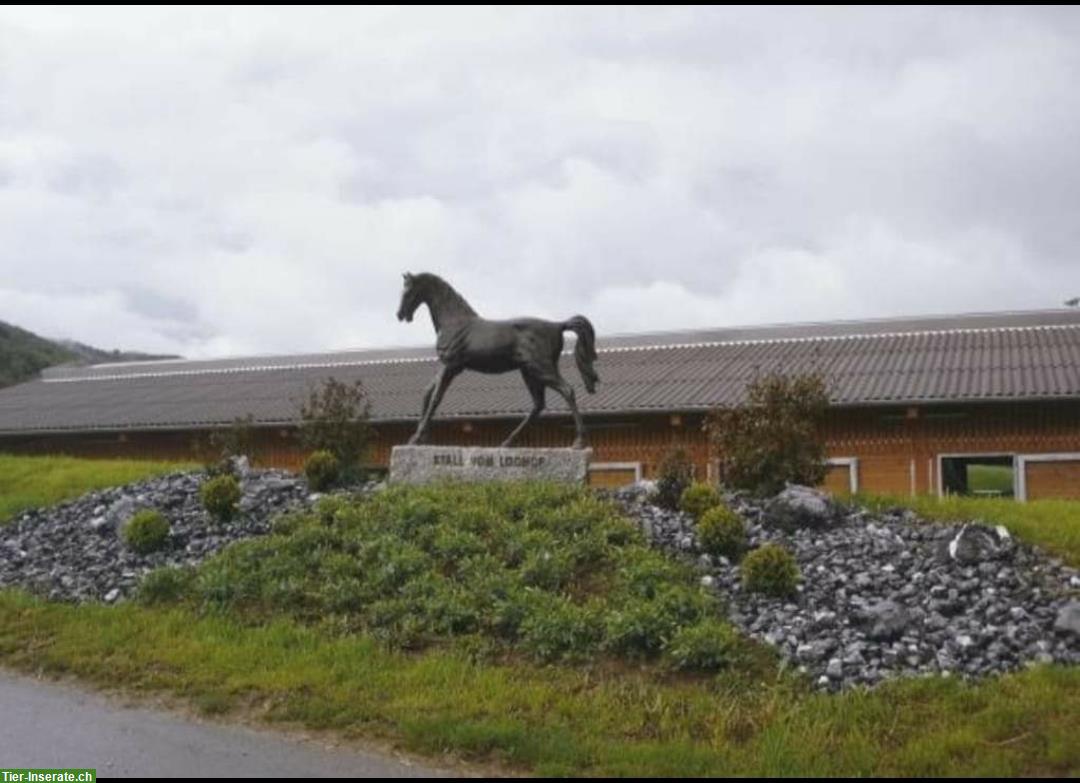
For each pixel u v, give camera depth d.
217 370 35.38
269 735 9.19
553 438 24.44
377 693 9.80
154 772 8.34
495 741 8.73
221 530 14.62
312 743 8.99
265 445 26.81
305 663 10.55
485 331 15.81
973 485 30.78
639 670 10.05
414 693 9.73
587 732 8.88
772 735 8.62
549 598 11.24
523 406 24.22
